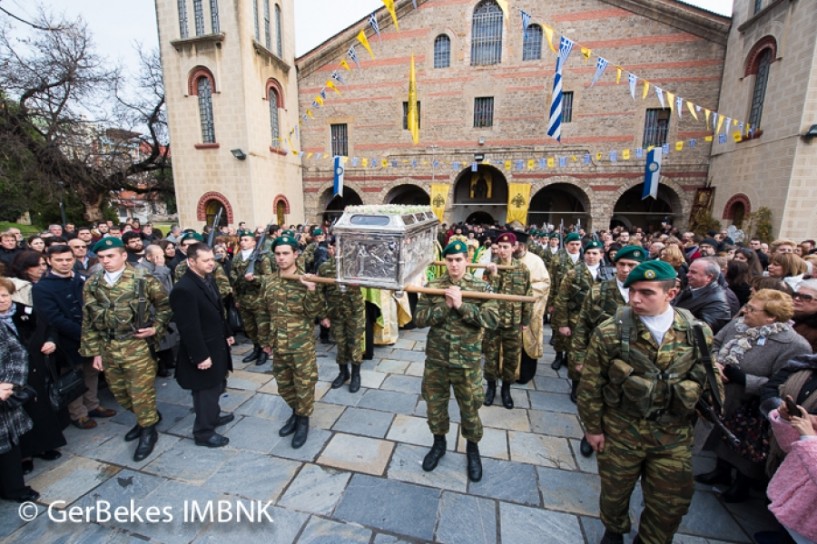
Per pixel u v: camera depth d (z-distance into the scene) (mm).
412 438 3508
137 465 3150
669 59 13344
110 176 15695
